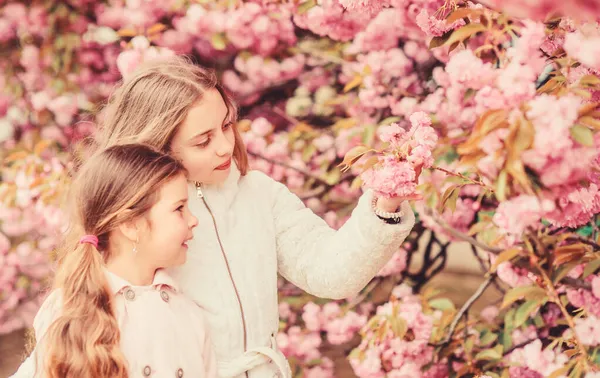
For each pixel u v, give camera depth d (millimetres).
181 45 4129
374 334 3367
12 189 4109
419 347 3314
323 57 4016
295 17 3736
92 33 4430
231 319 1896
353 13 3557
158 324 1807
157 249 1807
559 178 1930
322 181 4113
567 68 2080
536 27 1967
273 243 2021
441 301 3385
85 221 1855
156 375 1777
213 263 1928
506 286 3498
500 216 2486
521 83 1884
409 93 3668
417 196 1754
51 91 4477
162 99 1884
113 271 1847
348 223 1910
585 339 2518
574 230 2852
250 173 2121
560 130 1832
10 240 4500
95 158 1879
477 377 2844
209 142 1889
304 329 4121
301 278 2010
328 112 4168
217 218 1959
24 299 4574
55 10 4391
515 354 3039
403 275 3955
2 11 4398
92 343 1730
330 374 3961
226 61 4336
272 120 4398
